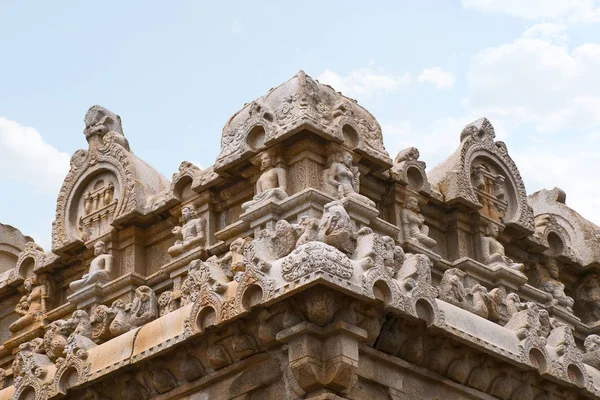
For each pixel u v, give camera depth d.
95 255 28.72
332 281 22.55
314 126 25.59
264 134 26.17
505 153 29.61
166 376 25.08
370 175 27.00
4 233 33.38
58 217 29.50
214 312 24.05
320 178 25.84
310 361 22.92
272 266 23.31
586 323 31.23
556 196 32.44
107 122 29.67
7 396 27.53
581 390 26.59
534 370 25.81
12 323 30.70
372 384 23.94
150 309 27.09
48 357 27.41
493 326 25.55
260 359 23.95
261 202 25.55
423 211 28.11
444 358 24.83
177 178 27.88
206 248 27.08
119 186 28.84
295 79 26.27
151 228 28.55
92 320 27.36
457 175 28.33
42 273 29.97
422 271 24.25
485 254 28.44
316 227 23.50
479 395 25.48
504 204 29.33
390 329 23.92
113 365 25.36
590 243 31.41
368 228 24.11
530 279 30.23
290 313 23.12
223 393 24.39
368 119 27.06
